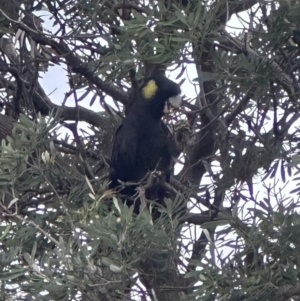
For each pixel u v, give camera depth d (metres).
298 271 6.04
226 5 7.04
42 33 8.18
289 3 6.84
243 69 6.93
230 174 8.06
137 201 8.48
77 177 7.85
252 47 7.50
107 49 7.96
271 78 7.09
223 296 5.97
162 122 9.12
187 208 7.74
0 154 6.60
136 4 8.16
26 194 7.43
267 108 8.04
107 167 9.61
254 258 6.05
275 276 6.05
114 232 5.89
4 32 8.29
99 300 6.10
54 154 7.03
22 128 6.72
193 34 6.63
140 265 6.57
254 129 8.15
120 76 7.37
